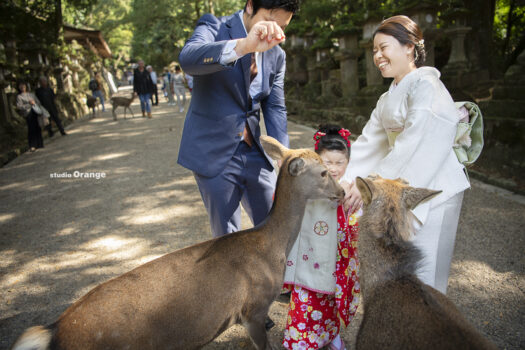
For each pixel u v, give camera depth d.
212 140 2.50
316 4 14.61
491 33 12.02
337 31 10.84
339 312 2.35
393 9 9.31
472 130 2.32
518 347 2.56
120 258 4.14
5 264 4.14
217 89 2.45
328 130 2.54
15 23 14.38
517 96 6.07
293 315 2.46
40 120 10.55
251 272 2.09
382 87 9.30
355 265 2.42
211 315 1.97
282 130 2.81
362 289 1.84
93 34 26.59
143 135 11.68
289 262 2.46
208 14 2.49
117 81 51.38
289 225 2.20
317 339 2.46
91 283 3.66
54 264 4.08
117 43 46.59
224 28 2.43
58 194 6.57
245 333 2.85
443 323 1.46
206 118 2.49
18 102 10.38
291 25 15.26
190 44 2.25
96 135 12.45
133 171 7.68
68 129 14.62
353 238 2.39
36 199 6.39
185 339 1.92
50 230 5.01
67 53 21.17
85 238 4.70
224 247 2.11
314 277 2.35
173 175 7.21
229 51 2.05
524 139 5.68
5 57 11.84
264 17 2.23
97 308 1.77
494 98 6.48
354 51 10.96
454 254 3.79
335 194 2.20
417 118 2.09
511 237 3.98
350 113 10.11
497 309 2.95
